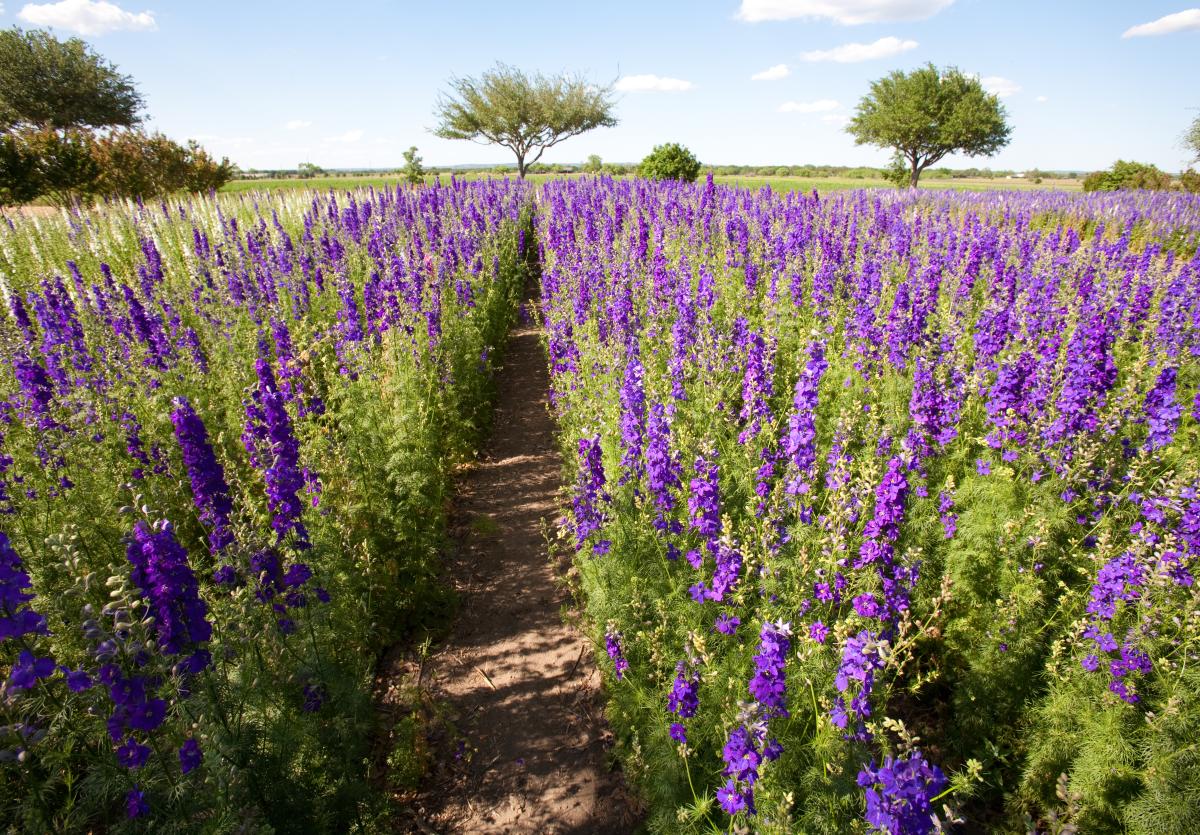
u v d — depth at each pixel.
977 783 4.52
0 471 5.64
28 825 3.21
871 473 5.39
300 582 4.31
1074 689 4.33
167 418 6.91
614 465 7.03
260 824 3.37
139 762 3.13
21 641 3.53
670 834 3.92
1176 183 39.28
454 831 4.49
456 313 11.50
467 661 5.97
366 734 4.98
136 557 3.42
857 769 3.69
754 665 4.38
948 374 7.81
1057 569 5.24
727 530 4.55
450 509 8.29
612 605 5.27
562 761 5.00
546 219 20.72
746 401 7.02
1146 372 8.02
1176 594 4.42
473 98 45.72
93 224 20.64
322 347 9.26
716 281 12.86
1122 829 3.89
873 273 11.02
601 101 48.31
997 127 44.25
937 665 5.23
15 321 9.02
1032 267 13.20
